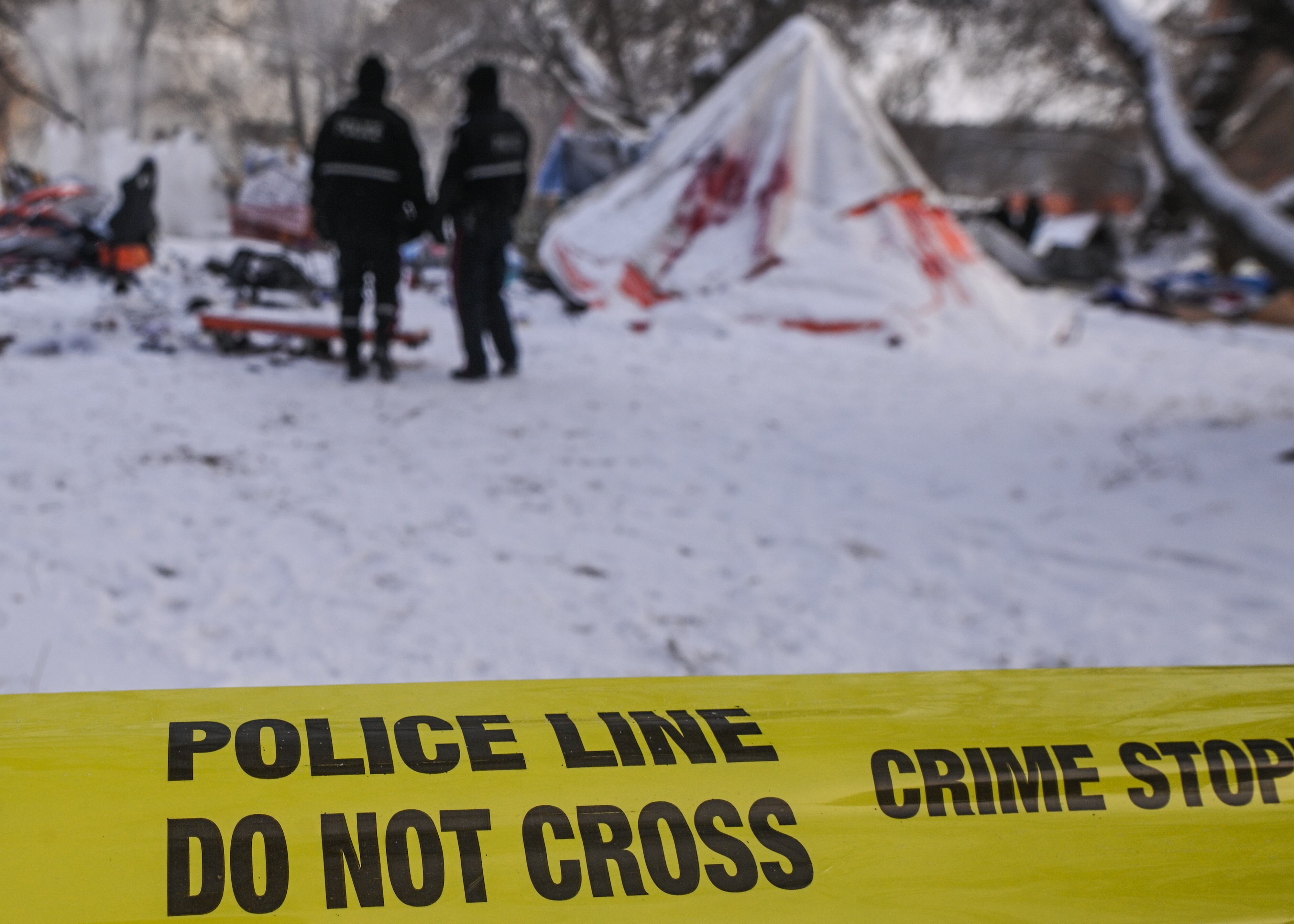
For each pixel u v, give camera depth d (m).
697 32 24.11
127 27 28.17
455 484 4.74
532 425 6.02
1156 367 12.09
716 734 1.03
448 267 14.09
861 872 0.98
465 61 23.47
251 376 6.63
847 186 12.72
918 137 35.88
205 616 3.18
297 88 26.78
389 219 6.66
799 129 12.86
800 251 12.10
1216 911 1.02
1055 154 43.50
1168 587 4.16
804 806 0.99
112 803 0.87
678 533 4.43
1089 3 7.42
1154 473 5.83
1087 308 19.81
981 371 10.30
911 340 11.55
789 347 10.56
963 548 4.54
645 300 11.76
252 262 9.67
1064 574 4.27
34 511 3.84
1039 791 1.05
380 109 6.54
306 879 0.87
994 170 42.84
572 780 0.96
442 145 24.44
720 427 6.52
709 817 0.97
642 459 5.55
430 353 8.38
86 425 5.05
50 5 24.59
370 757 0.94
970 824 1.02
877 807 1.01
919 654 3.43
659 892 0.93
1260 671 1.19
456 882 0.90
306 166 12.95
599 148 16.66
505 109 6.96
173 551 3.62
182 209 16.78
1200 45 15.84
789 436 6.45
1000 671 1.16
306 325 7.20
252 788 0.90
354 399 6.23
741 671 3.19
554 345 9.42
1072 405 8.62
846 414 7.36
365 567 3.68
